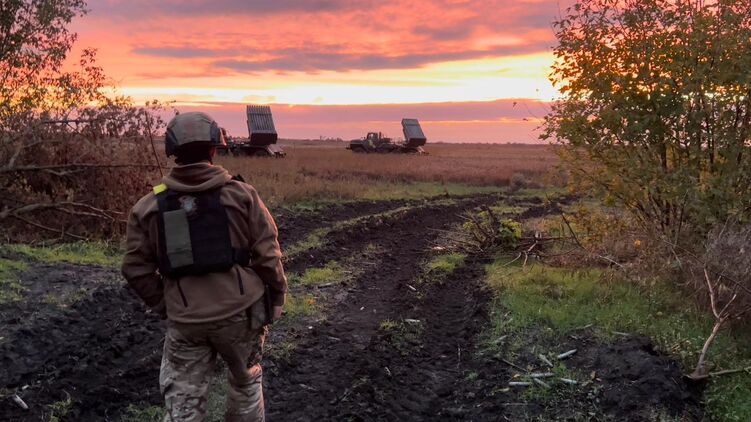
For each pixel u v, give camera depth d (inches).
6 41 392.8
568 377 192.2
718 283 228.7
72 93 377.7
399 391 193.9
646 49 287.9
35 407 165.8
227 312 114.7
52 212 368.5
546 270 322.3
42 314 224.7
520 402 182.1
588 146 306.0
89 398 172.7
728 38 270.2
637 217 313.9
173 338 117.1
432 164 1339.8
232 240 116.5
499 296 280.2
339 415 173.0
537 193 909.8
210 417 169.2
